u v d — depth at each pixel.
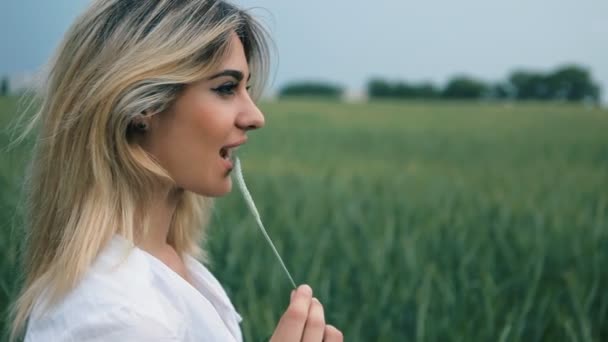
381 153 16.61
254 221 6.49
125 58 1.58
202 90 1.67
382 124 27.45
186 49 1.59
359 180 10.55
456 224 6.80
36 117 1.77
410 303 4.50
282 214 6.99
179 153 1.69
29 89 1.92
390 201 8.59
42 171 1.72
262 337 3.70
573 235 6.57
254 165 12.49
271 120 27.77
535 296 4.81
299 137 20.25
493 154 16.73
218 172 1.73
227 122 1.69
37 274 1.72
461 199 8.96
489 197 9.12
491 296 4.54
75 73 1.65
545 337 4.18
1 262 4.34
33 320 1.58
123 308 1.46
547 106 42.03
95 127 1.60
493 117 32.44
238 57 1.70
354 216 7.04
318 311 1.69
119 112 1.58
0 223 4.82
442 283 4.68
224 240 5.41
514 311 4.28
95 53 1.62
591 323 4.32
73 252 1.55
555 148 18.22
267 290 4.87
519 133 23.58
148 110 1.63
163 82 1.58
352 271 5.27
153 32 1.59
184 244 2.16
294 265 5.14
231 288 4.61
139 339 1.45
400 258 5.56
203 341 1.63
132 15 1.61
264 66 2.05
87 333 1.45
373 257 5.37
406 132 23.52
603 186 10.32
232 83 1.69
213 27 1.62
